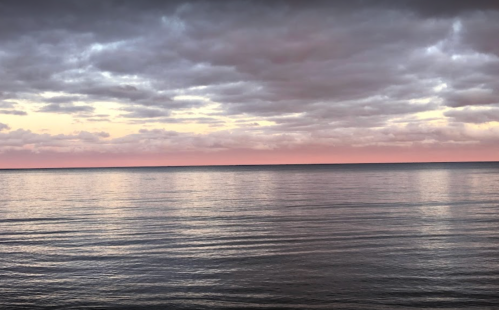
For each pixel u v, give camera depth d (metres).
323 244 19.19
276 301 11.95
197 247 18.91
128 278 14.23
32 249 18.72
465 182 70.38
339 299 12.04
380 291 12.67
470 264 15.48
